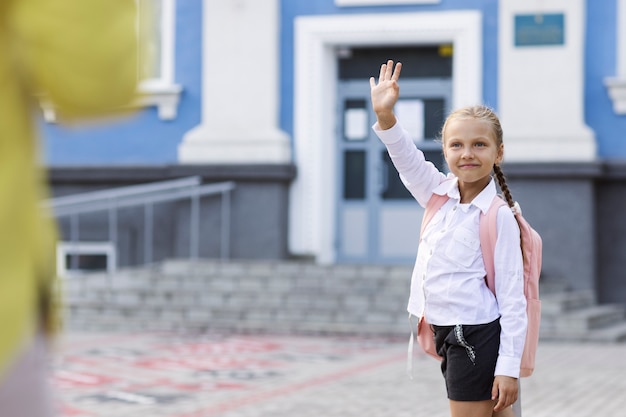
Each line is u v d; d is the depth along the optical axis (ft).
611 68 71.31
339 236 75.41
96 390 40.16
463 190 18.40
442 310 17.85
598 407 36.94
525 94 70.59
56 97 7.72
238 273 69.67
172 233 75.51
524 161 69.97
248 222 73.15
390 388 41.29
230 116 74.33
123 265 76.18
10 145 7.90
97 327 64.23
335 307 65.36
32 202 8.07
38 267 8.18
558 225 69.62
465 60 72.28
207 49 74.90
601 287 71.00
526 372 17.72
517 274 17.62
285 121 74.69
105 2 7.56
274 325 62.80
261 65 74.18
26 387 7.87
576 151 69.56
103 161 76.69
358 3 73.67
